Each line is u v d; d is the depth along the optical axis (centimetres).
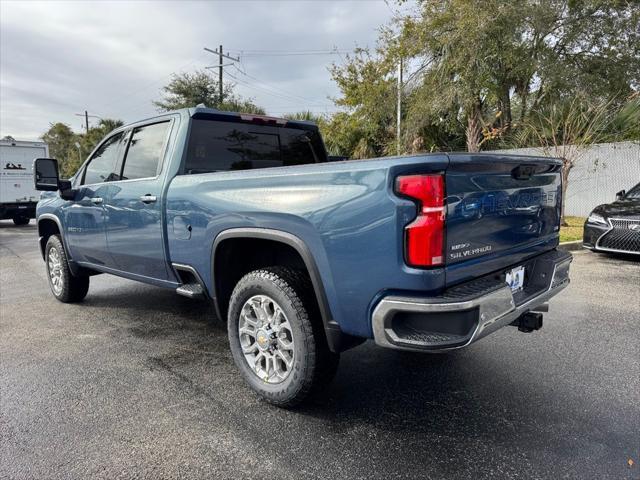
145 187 368
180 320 473
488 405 287
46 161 455
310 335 263
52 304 541
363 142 1852
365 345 395
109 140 447
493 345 385
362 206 223
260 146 422
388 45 1599
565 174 1048
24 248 1089
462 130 1532
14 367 355
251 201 278
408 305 212
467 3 1266
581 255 774
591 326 428
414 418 273
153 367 354
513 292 279
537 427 261
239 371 324
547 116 1242
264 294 282
